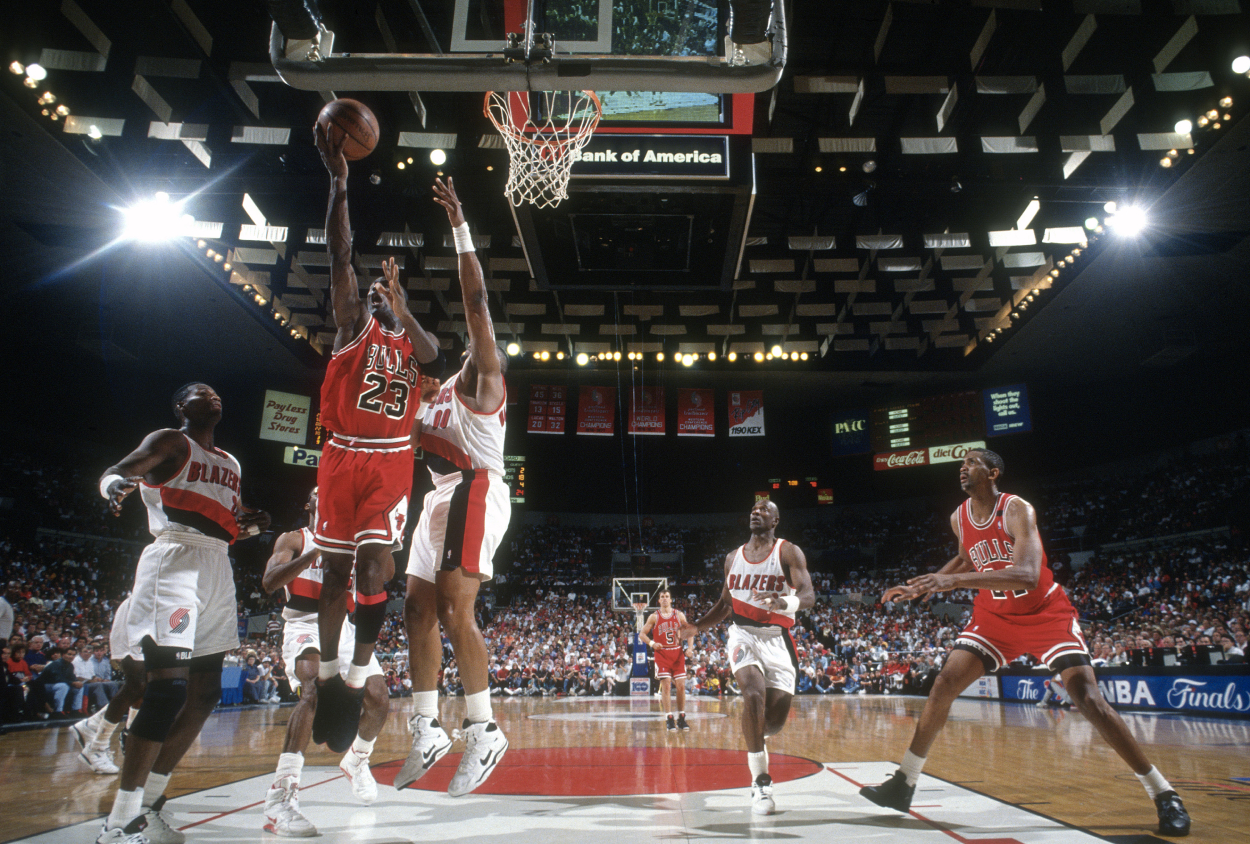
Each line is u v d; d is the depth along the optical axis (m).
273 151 14.13
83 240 16.33
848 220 18.27
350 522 2.96
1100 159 14.83
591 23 4.02
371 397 2.99
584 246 8.13
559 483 32.84
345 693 2.90
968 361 24.11
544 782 4.51
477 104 13.83
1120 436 27.06
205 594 3.06
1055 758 5.70
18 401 22.08
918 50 13.21
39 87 12.16
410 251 16.95
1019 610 3.39
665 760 5.74
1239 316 20.77
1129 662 12.80
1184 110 13.39
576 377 26.23
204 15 11.56
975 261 17.45
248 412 27.14
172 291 18.66
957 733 8.17
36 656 11.70
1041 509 28.17
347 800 3.81
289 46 3.58
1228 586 18.17
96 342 20.16
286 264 17.89
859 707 14.20
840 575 30.50
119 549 22.78
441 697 19.03
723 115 6.49
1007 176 15.31
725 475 32.47
